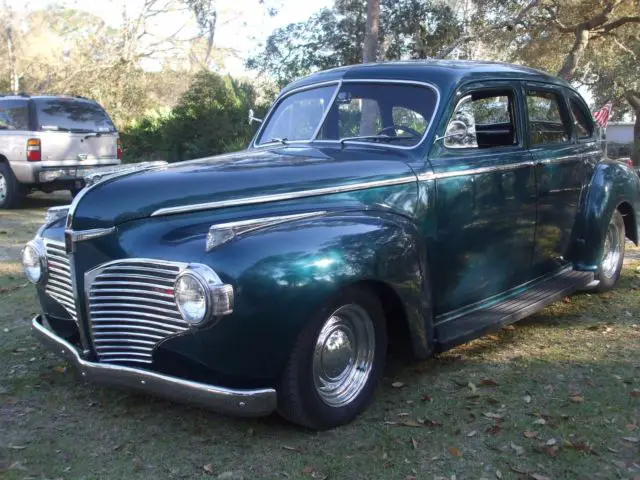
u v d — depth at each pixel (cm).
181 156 2120
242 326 307
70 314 364
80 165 1228
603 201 554
